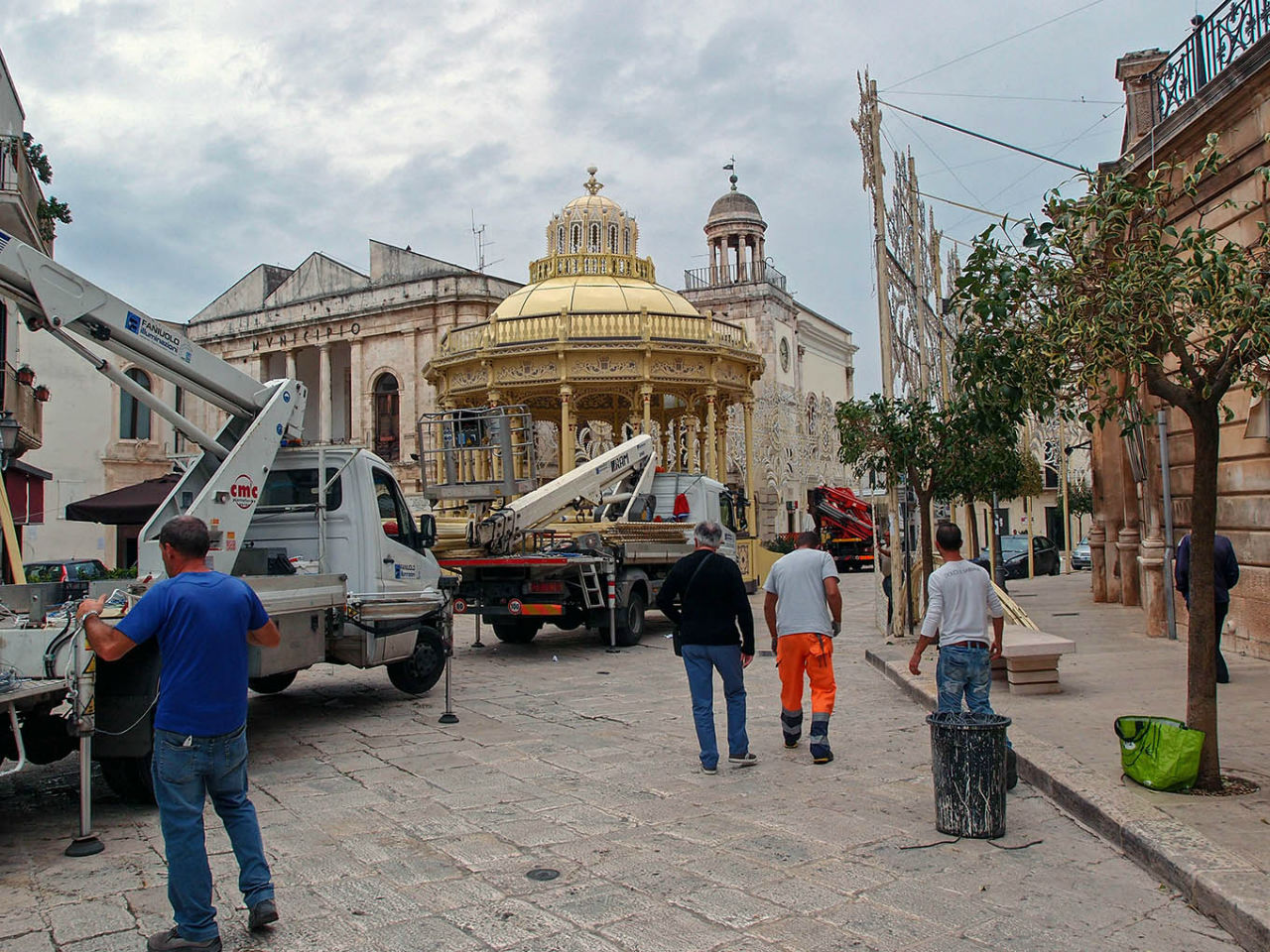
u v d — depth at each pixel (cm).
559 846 597
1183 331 635
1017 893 508
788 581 835
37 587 732
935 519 1934
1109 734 799
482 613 1578
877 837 603
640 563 1752
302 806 699
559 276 2919
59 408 3300
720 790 719
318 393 4684
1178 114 1179
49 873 570
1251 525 1154
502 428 1586
